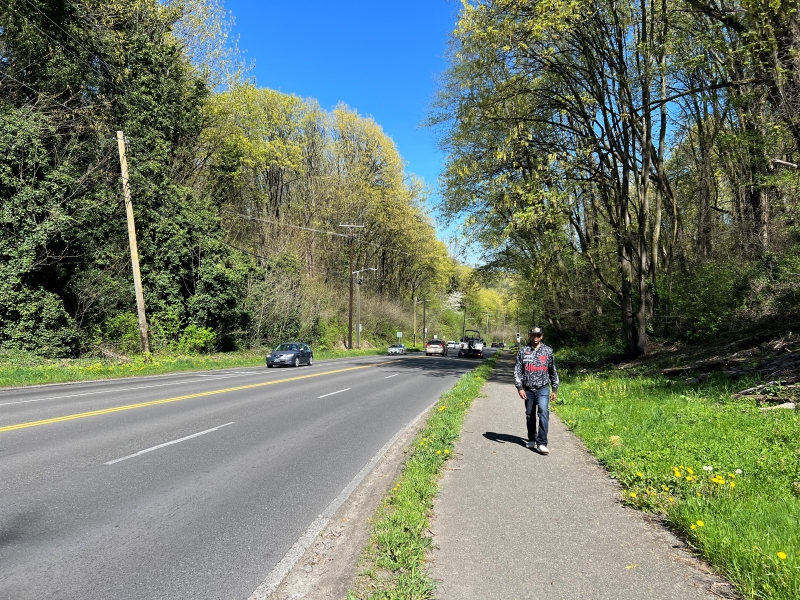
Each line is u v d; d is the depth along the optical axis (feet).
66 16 79.51
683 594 11.01
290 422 33.09
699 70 61.21
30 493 17.99
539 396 24.31
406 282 272.31
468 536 14.15
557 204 59.82
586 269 96.17
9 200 67.51
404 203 198.59
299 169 156.97
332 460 23.39
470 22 54.39
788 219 55.42
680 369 46.03
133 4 91.66
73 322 75.15
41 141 72.23
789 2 33.58
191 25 105.81
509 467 21.39
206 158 120.26
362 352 170.81
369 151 188.85
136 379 64.44
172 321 98.37
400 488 18.06
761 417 25.67
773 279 54.54
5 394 46.55
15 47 75.36
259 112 136.26
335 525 15.60
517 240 90.58
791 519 13.84
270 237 145.69
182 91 103.71
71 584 11.76
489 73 59.47
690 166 85.87
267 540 14.40
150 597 11.27
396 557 12.81
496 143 63.87
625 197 64.03
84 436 27.30
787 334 43.62
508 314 390.01
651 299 73.87
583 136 62.75
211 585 11.84
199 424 31.48
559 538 14.03
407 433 30.27
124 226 90.63
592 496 17.61
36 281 72.38
